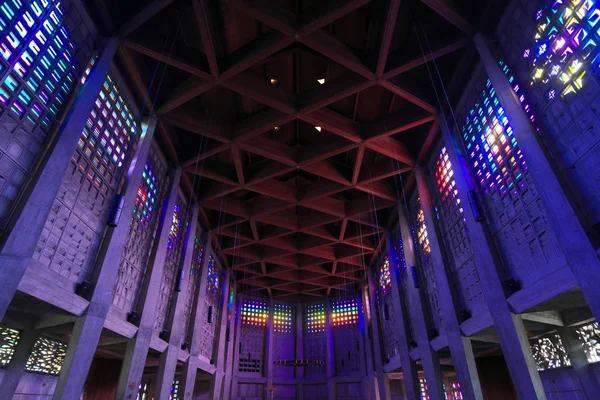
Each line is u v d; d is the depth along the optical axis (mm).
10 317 13414
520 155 11859
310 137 21406
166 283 19469
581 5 9289
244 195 26047
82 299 11812
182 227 21906
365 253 32156
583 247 9078
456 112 16156
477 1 13164
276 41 13727
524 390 11516
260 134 20016
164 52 13930
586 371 13969
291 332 40375
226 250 29781
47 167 9906
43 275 10000
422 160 20062
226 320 31922
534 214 11359
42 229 9484
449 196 17375
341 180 22000
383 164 21859
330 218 26734
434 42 14328
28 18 9586
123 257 14898
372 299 33375
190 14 14000
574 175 9758
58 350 17266
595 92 8992
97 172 12797
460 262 16359
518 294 11922
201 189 23812
